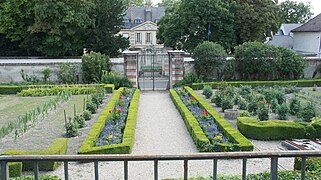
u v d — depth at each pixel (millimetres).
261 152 3139
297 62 25625
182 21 32406
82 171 8656
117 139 10672
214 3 31828
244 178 3160
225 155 3109
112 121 13148
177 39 33688
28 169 8781
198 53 24672
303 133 11758
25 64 25188
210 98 19453
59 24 32125
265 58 25156
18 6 32438
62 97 18734
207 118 13297
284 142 11062
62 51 34031
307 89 23125
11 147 10547
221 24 32000
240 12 32500
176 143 11211
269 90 17672
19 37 34406
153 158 3053
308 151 3164
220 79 25641
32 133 12219
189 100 17031
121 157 3043
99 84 22750
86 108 15781
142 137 11961
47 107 16000
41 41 34156
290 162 9266
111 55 35469
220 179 5945
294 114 15102
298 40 40281
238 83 23891
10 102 19078
